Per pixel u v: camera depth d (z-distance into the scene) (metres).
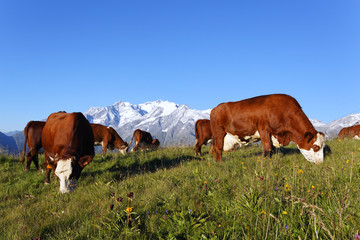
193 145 16.91
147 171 9.69
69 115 9.27
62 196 7.08
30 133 10.91
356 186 4.47
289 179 4.90
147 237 3.64
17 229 4.55
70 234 4.06
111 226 3.90
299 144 8.54
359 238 2.44
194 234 3.46
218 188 5.09
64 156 7.71
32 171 10.97
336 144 11.37
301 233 3.05
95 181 8.35
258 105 9.30
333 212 3.40
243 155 10.69
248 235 3.08
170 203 4.70
